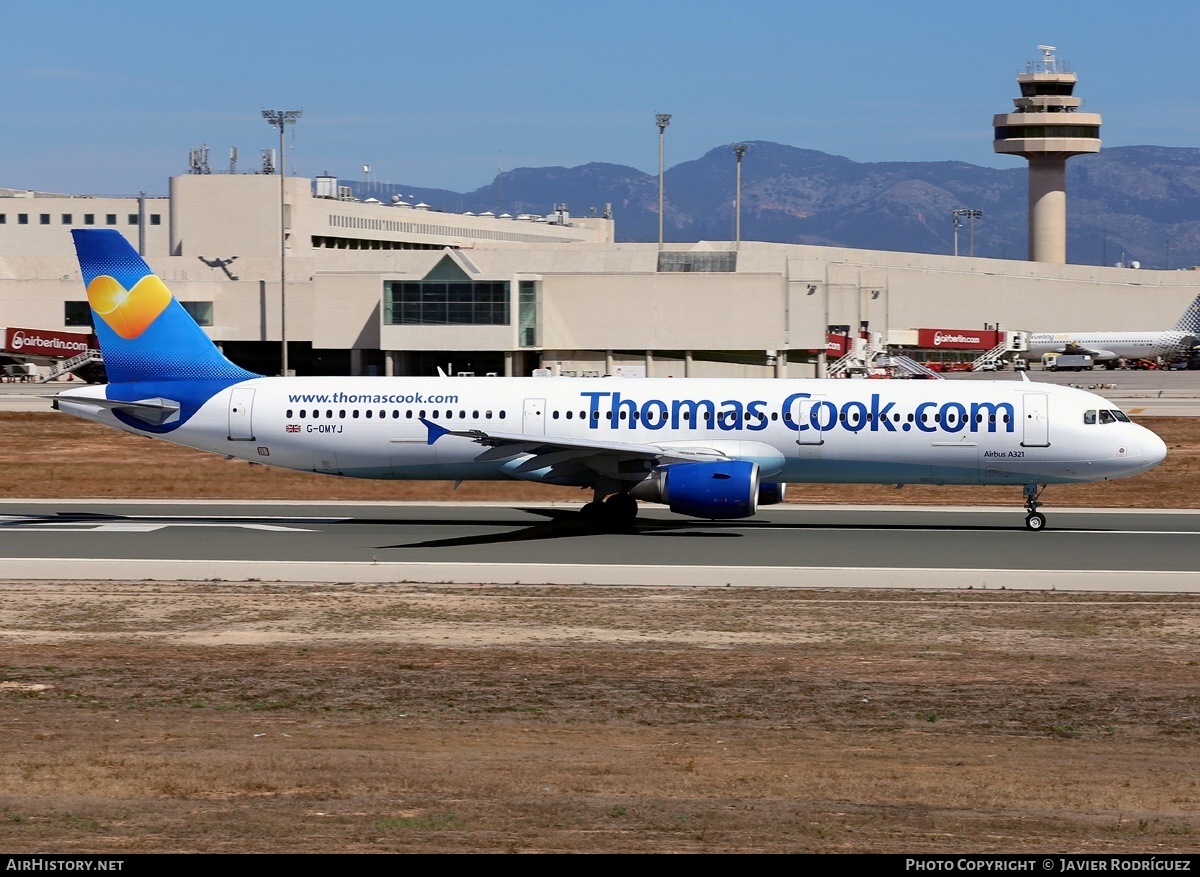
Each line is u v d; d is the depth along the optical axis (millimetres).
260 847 56688
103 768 70500
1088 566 141250
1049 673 95312
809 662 98250
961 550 151875
